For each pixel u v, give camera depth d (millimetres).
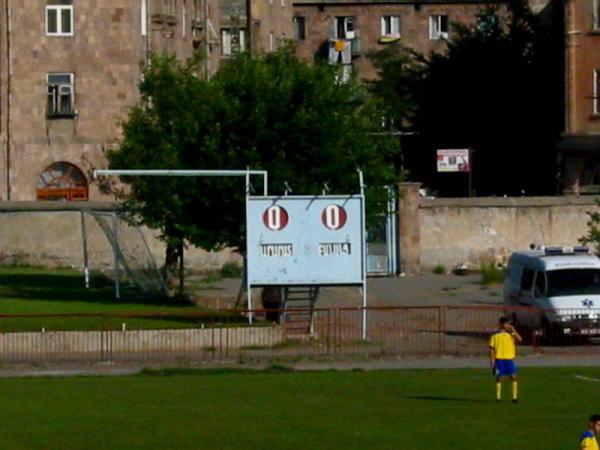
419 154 149250
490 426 50000
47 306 83438
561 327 74875
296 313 76688
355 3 189625
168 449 46125
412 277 111688
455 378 63438
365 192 82750
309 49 189500
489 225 114000
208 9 146625
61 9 123875
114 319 73688
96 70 123750
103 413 53500
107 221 98812
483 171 147625
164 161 83375
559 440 47312
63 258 113875
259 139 82625
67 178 124000
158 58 92438
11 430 49812
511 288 80062
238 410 54062
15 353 70188
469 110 148125
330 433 48781
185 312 76000
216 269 111562
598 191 132000
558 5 147000
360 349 72625
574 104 136375
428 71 150625
